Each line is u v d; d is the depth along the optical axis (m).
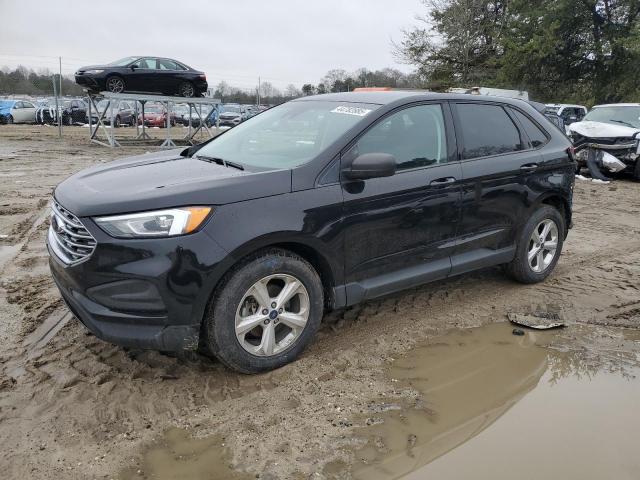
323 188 3.42
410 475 2.51
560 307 4.51
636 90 26.31
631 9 26.12
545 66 28.27
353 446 2.70
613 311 4.46
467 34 26.88
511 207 4.56
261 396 3.10
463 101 4.40
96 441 2.68
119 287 2.94
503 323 4.20
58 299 4.36
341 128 3.71
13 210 7.57
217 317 3.08
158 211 2.94
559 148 4.98
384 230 3.72
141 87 18.97
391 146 3.82
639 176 12.05
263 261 3.18
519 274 4.86
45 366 3.33
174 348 3.03
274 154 3.79
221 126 33.59
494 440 2.78
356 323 4.10
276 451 2.64
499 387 3.30
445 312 4.35
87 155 15.50
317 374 3.35
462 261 4.30
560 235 5.10
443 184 4.00
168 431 2.78
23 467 2.49
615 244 6.63
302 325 3.42
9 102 30.06
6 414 2.86
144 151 17.27
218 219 3.03
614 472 2.56
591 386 3.34
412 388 3.25
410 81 30.39
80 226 3.01
